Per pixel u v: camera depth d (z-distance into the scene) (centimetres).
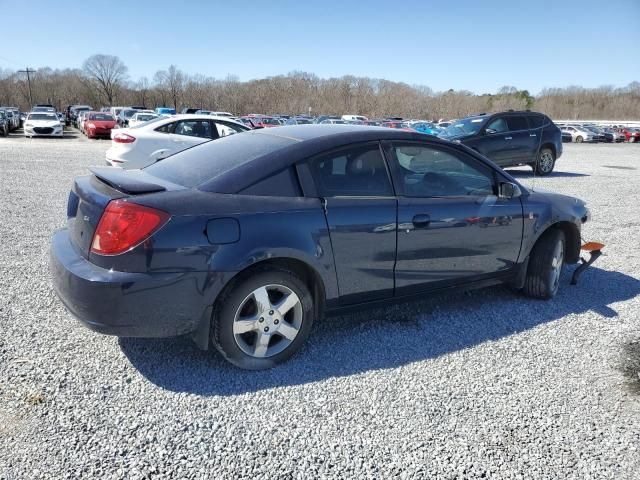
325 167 333
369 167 350
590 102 10350
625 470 244
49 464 229
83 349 329
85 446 242
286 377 312
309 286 337
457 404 291
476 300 449
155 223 274
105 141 2556
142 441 248
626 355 356
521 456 251
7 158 1409
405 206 355
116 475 225
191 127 1114
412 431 266
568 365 340
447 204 376
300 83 9206
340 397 293
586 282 509
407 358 341
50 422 257
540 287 445
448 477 235
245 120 3397
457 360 341
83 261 288
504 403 294
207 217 286
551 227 446
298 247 310
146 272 274
